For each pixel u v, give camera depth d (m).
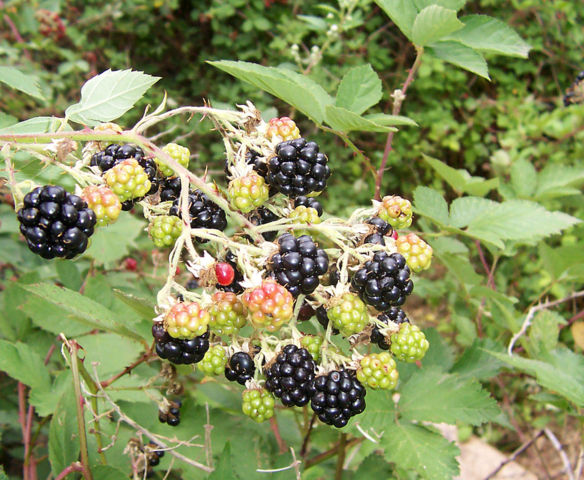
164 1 0.70
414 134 0.71
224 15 0.70
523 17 0.75
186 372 0.19
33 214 0.12
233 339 0.15
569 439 0.47
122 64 0.69
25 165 0.15
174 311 0.12
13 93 0.45
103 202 0.13
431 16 0.19
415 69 0.22
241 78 0.18
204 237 0.14
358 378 0.15
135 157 0.15
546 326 0.24
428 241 0.26
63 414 0.17
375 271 0.14
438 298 0.55
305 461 0.22
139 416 0.21
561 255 0.26
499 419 0.24
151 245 0.34
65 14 0.66
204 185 0.14
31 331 0.25
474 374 0.23
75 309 0.16
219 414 0.22
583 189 0.37
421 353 0.15
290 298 0.13
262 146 0.15
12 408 0.27
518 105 0.72
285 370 0.14
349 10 0.38
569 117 0.59
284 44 0.66
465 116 0.73
